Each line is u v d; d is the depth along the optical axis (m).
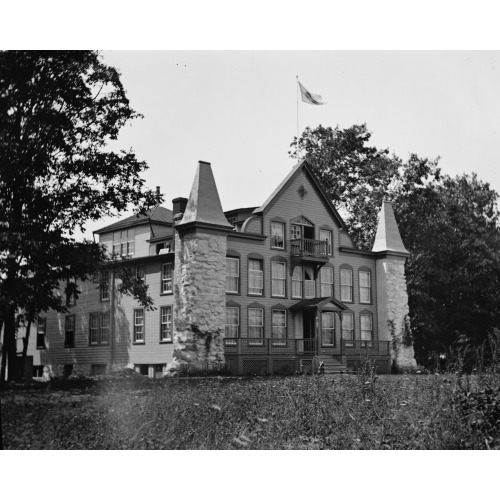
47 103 27.20
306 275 38.50
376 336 41.66
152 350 35.62
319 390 13.02
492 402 9.45
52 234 27.12
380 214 43.31
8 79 25.83
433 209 50.19
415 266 47.66
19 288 25.39
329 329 38.78
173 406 11.73
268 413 11.53
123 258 32.75
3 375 25.98
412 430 9.37
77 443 9.50
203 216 32.12
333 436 9.73
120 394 15.46
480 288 44.88
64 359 42.00
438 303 46.19
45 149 27.39
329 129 52.31
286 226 37.84
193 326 31.02
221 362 31.61
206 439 9.59
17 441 9.63
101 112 29.28
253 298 35.44
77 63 26.83
